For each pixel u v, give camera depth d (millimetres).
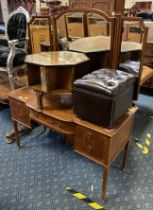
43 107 1470
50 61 1304
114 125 1205
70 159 1797
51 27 1730
